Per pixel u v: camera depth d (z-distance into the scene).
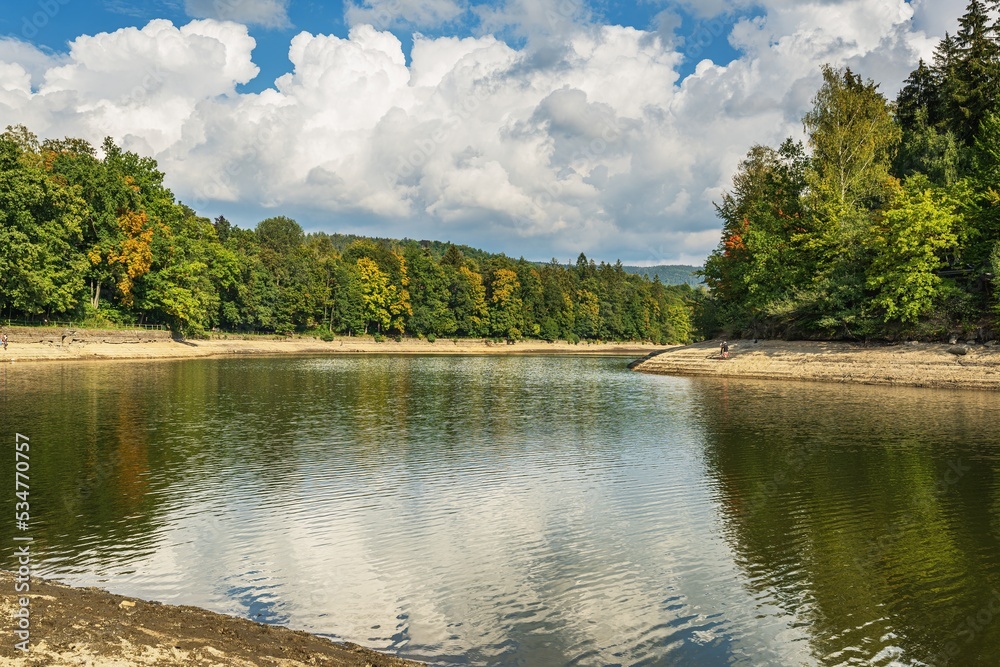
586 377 69.44
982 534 16.80
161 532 16.91
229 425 33.28
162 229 98.69
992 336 54.59
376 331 156.38
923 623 12.04
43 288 74.12
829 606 12.80
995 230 58.56
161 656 9.17
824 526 17.62
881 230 62.88
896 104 90.19
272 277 131.88
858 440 29.58
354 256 158.62
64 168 86.44
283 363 89.44
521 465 24.89
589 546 16.17
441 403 44.22
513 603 12.90
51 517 18.02
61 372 62.06
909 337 59.75
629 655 10.91
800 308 68.31
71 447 27.08
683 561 15.17
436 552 15.72
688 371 72.06
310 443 28.86
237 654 9.67
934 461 25.05
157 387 50.59
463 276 170.25
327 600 12.95
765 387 55.53
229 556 15.30
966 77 82.88
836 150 71.50
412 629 11.75
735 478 22.86
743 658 10.83
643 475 23.34
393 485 21.83
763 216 76.94
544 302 186.62
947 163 71.06
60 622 10.16
